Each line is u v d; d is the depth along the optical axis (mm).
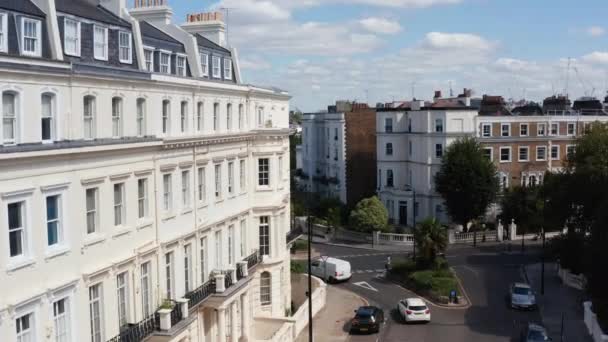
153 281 27906
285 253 42625
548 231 70750
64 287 21312
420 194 75875
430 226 54500
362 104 89500
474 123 74500
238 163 37781
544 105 89062
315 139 96750
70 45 23859
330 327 41875
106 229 24156
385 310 46125
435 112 74062
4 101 19109
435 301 48062
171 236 29469
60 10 23547
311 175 97875
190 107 31453
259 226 40656
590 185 51219
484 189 68438
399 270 55000
